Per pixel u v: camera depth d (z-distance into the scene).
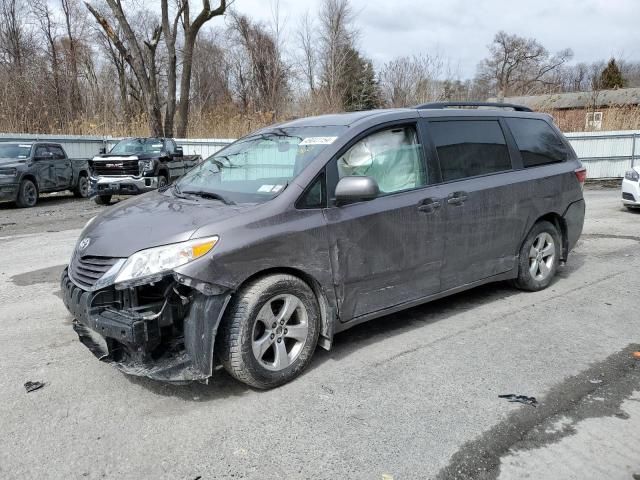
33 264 7.17
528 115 5.55
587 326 4.57
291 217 3.60
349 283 3.89
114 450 2.87
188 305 3.29
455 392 3.46
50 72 24.52
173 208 3.75
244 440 2.95
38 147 15.09
